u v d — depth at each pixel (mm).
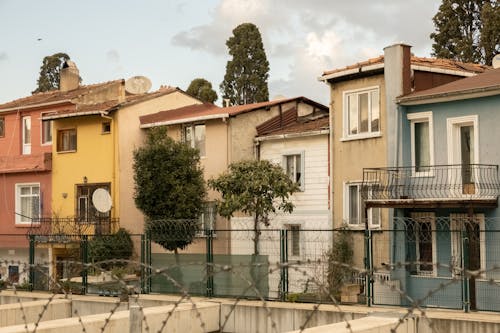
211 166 31953
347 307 19094
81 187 35562
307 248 26281
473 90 23031
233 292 21828
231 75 53281
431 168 24359
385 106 26109
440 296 22281
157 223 28734
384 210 25188
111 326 17531
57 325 16438
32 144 38438
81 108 35906
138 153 30078
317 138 29234
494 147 22922
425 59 27422
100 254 26672
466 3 44000
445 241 23078
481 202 22094
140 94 37469
